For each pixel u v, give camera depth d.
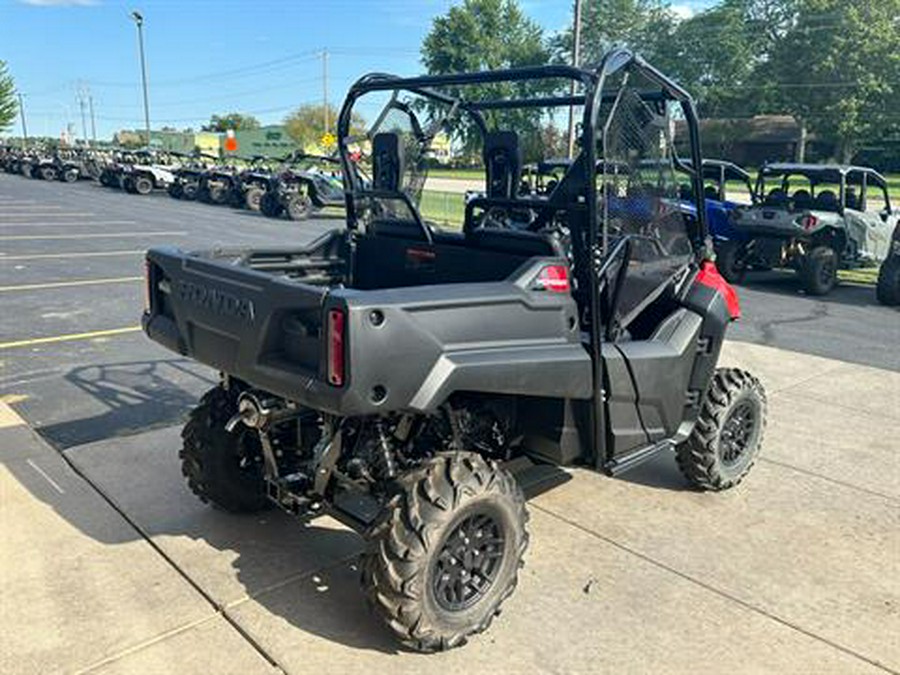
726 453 4.28
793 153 60.41
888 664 2.90
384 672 2.77
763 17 61.19
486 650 2.91
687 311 3.95
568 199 3.33
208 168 25.78
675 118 3.83
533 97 3.86
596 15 59.97
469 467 2.88
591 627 3.06
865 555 3.68
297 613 3.11
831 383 6.47
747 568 3.53
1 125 63.78
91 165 34.91
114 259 12.27
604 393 3.40
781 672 2.84
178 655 2.84
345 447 3.19
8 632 2.94
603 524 3.90
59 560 3.44
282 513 3.95
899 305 10.67
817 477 4.55
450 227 5.04
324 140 25.78
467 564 2.91
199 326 3.19
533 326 3.02
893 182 43.88
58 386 5.88
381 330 2.57
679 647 2.96
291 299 2.71
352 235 4.09
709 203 12.05
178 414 5.33
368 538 2.79
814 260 11.24
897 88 54.81
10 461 4.47
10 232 15.49
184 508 3.96
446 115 3.98
